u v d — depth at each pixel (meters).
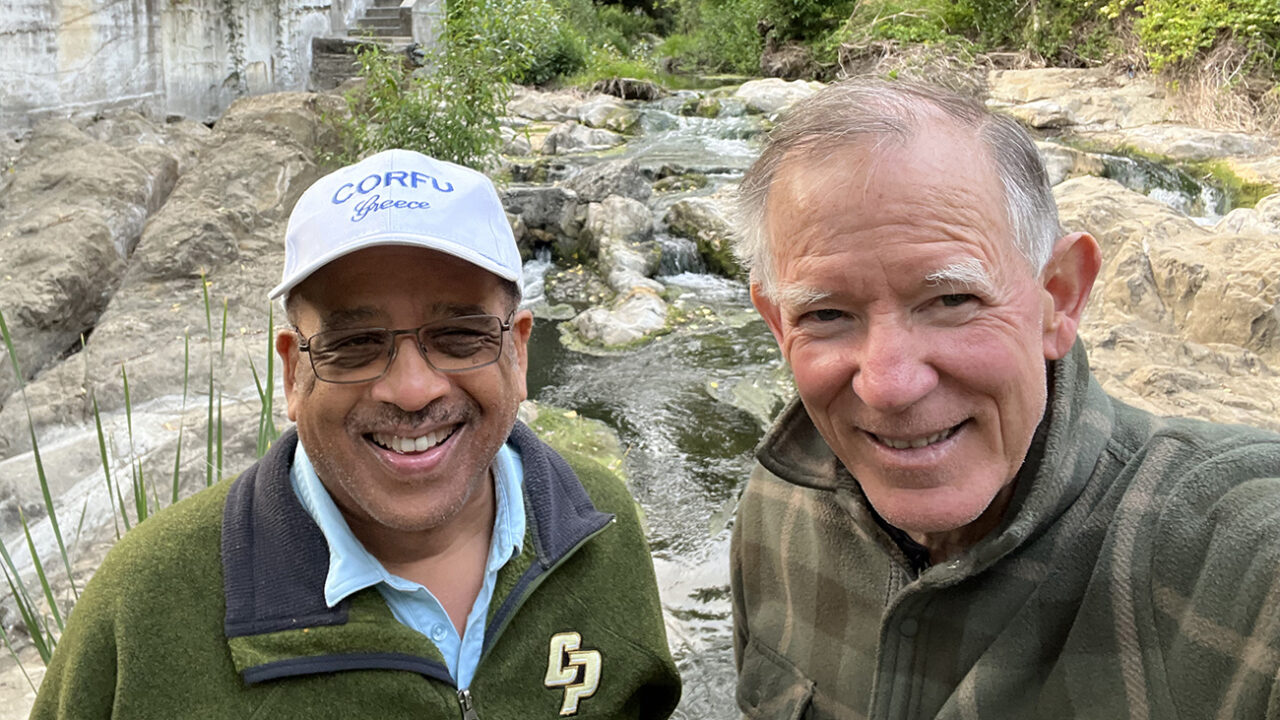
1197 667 1.06
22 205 6.61
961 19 14.47
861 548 1.44
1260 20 10.70
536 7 8.25
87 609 1.23
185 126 8.43
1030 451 1.24
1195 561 1.09
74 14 8.05
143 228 6.94
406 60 10.63
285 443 1.38
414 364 1.24
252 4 10.43
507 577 1.37
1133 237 6.00
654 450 5.55
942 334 1.14
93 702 1.20
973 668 1.23
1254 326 5.32
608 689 1.45
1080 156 9.49
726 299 8.09
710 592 4.25
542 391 6.37
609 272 8.40
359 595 1.29
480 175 1.33
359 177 1.25
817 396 1.23
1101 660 1.14
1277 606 0.99
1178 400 4.58
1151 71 11.62
